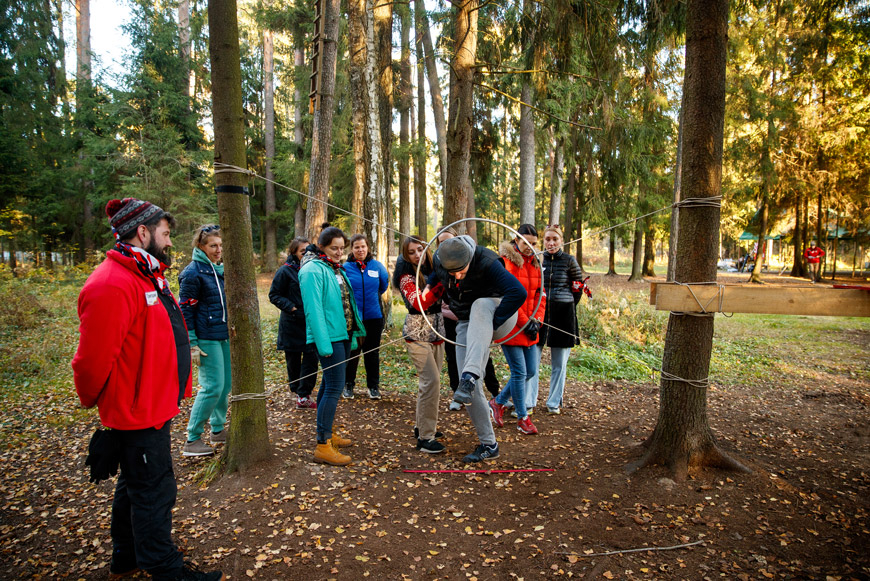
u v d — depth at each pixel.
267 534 2.98
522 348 4.62
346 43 14.36
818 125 19.00
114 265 2.33
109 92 18.45
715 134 3.52
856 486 3.49
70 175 19.52
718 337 10.20
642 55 7.18
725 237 38.31
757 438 4.46
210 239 4.05
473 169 11.05
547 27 7.04
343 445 4.28
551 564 2.73
